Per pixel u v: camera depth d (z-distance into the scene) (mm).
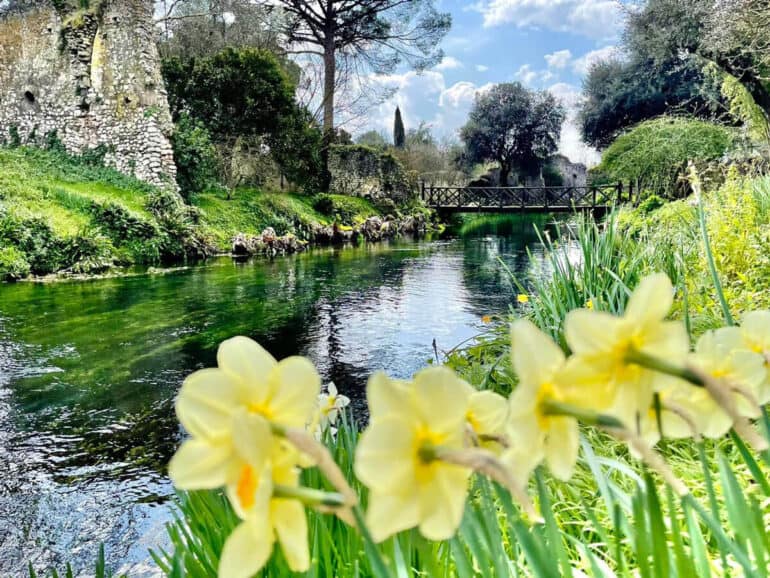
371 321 7133
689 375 318
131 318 7227
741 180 5617
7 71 15719
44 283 9703
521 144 33062
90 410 4336
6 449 3709
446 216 24234
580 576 863
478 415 432
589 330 332
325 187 21062
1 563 2607
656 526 433
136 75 14930
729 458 1374
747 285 2871
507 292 8797
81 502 3094
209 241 13938
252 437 307
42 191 12352
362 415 4098
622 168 15281
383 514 318
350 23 23703
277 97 17578
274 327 6863
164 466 3496
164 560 2465
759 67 11156
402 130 36906
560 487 1359
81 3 15062
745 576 476
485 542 552
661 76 22609
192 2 22375
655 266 3277
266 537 315
